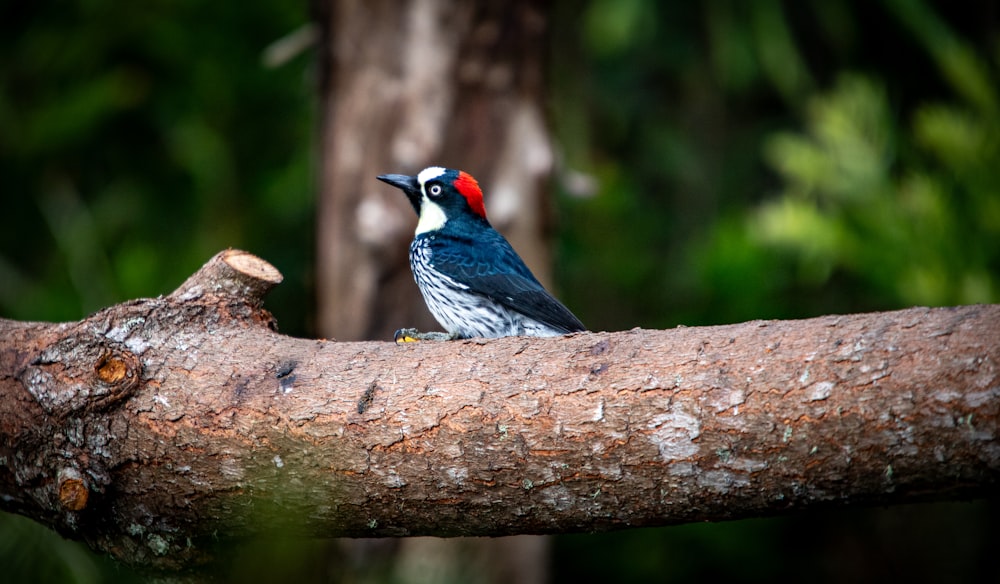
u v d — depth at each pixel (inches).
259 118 645.3
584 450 228.7
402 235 473.4
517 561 474.3
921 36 547.8
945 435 201.2
